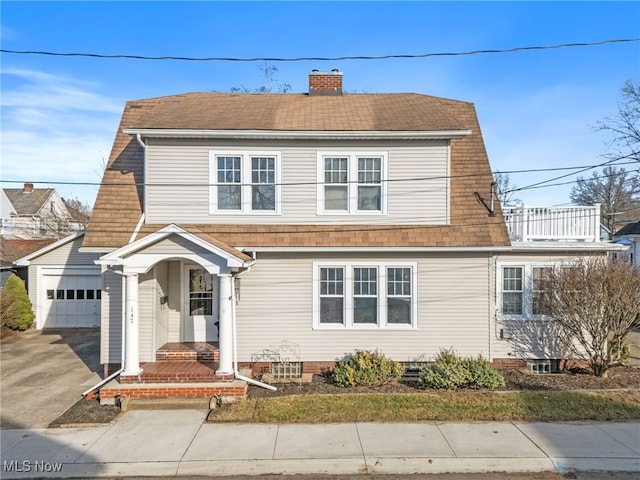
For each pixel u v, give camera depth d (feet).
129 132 36.76
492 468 21.86
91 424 27.32
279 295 37.70
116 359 37.01
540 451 23.16
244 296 37.65
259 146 38.47
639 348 48.65
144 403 30.17
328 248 36.81
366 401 30.07
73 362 43.27
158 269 37.24
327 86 50.60
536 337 39.27
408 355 37.78
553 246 39.24
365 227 38.27
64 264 62.23
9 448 24.16
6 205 124.36
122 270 32.40
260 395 31.99
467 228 38.11
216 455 23.06
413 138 38.14
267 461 22.39
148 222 38.04
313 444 24.14
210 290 40.52
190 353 36.27
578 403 29.50
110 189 39.60
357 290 38.17
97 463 22.47
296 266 37.86
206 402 30.25
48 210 127.65
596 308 35.78
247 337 37.58
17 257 72.59
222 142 38.37
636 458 22.56
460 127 37.52
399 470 21.74
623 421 27.07
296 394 31.94
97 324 62.80
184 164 38.34
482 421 27.07
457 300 38.01
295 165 38.60
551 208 41.11
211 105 44.83
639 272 36.55
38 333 58.85
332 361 37.63
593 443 24.08
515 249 38.42
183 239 32.48
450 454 22.89
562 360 39.27
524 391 31.94
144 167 38.81
